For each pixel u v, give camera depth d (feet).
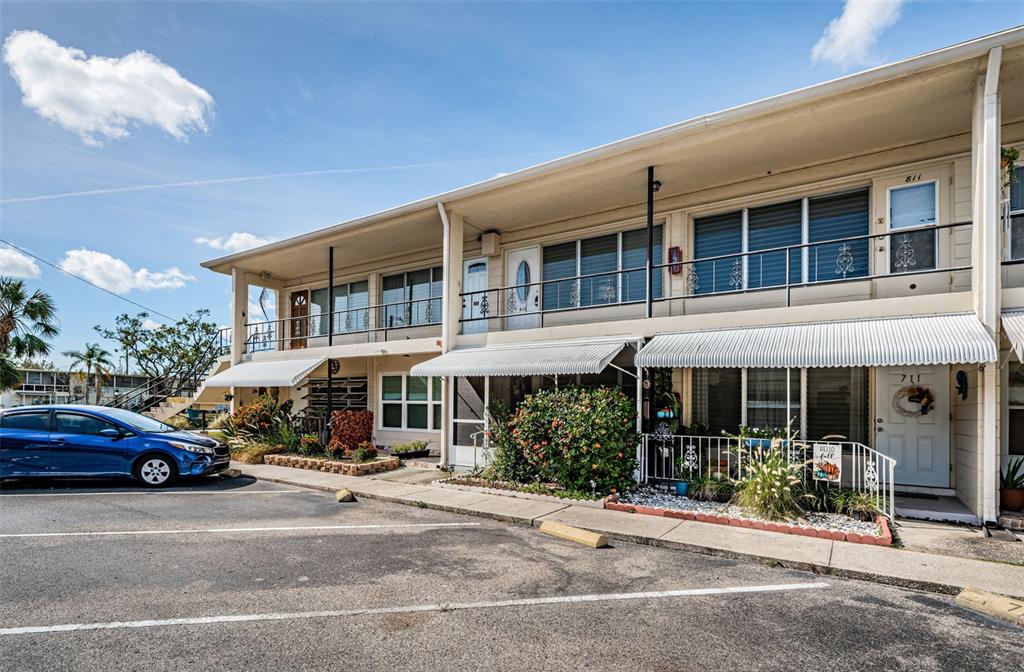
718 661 12.19
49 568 18.65
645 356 29.17
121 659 12.22
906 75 23.82
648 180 33.91
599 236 41.83
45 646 12.85
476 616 14.70
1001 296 23.63
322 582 17.39
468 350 39.29
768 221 34.94
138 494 32.32
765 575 18.15
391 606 15.40
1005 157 25.98
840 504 24.59
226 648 12.79
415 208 41.29
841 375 31.68
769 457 25.84
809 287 33.01
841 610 15.14
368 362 55.47
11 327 73.72
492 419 36.40
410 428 51.98
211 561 19.52
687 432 34.09
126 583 17.22
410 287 54.08
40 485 34.86
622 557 20.16
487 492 31.53
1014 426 27.17
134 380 128.36
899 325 24.94
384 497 30.68
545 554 20.52
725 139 29.55
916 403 29.58
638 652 12.62
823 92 25.41
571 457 29.32
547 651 12.68
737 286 35.63
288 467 42.22
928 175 29.78
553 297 43.73
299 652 12.61
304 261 56.44
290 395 60.34
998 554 19.51
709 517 24.43
